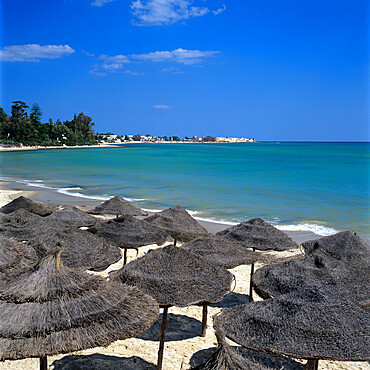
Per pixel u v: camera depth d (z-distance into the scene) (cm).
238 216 2311
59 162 6912
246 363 439
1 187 3538
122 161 7281
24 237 1030
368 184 3778
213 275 660
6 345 441
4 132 13525
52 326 461
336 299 550
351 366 746
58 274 512
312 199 2920
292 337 504
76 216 1300
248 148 16500
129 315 510
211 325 903
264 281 689
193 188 3519
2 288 512
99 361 732
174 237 1143
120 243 987
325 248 754
